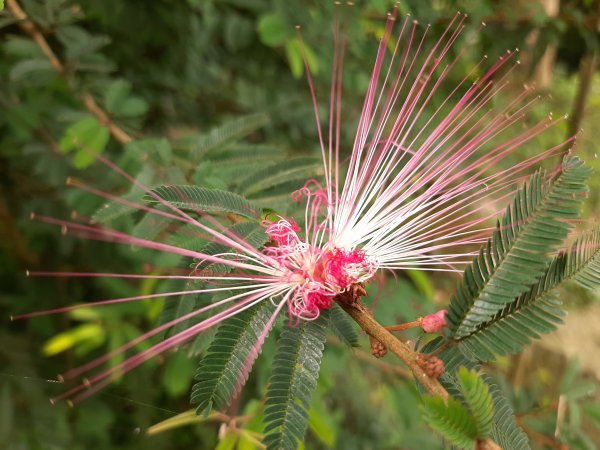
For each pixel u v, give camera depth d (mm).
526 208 100
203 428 238
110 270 255
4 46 202
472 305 98
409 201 135
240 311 107
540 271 96
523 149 236
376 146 131
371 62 246
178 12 250
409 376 229
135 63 260
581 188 99
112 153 223
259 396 219
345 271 108
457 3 264
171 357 223
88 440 201
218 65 279
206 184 155
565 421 219
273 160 178
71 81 202
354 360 246
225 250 117
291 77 284
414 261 124
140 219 156
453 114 127
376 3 224
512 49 272
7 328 255
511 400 217
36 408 194
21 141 244
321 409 217
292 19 227
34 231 256
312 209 126
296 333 105
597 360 384
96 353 245
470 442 83
